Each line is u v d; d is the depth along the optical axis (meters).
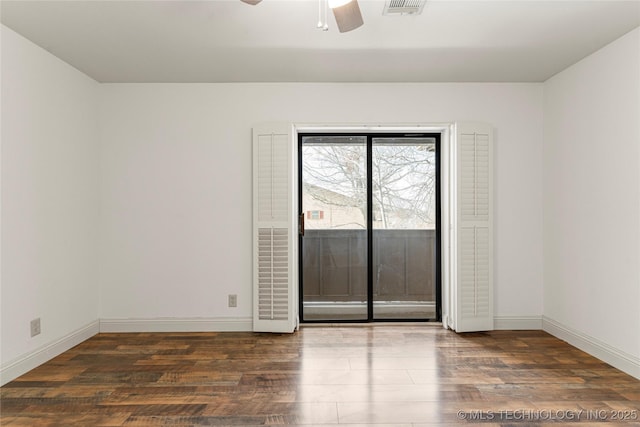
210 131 4.20
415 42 3.19
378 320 4.52
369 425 2.34
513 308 4.23
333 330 4.21
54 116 3.43
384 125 4.22
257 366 3.22
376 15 2.74
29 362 3.12
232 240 4.21
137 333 4.13
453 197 4.18
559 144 3.90
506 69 3.80
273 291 4.10
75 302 3.74
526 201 4.22
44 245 3.31
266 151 4.08
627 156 3.04
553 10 2.68
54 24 2.87
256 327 4.11
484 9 2.67
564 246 3.83
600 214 3.33
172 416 2.44
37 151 3.22
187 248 4.19
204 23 2.86
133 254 4.18
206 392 2.76
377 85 4.22
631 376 3.00
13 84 2.97
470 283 4.10
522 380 2.95
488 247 4.12
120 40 3.13
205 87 4.20
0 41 2.85
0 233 2.85
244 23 2.86
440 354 3.49
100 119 4.15
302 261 4.52
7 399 2.66
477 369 3.15
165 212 4.19
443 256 4.38
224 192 4.21
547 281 4.13
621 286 3.10
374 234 4.52
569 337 3.75
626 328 3.06
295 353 3.53
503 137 4.22
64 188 3.57
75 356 3.45
